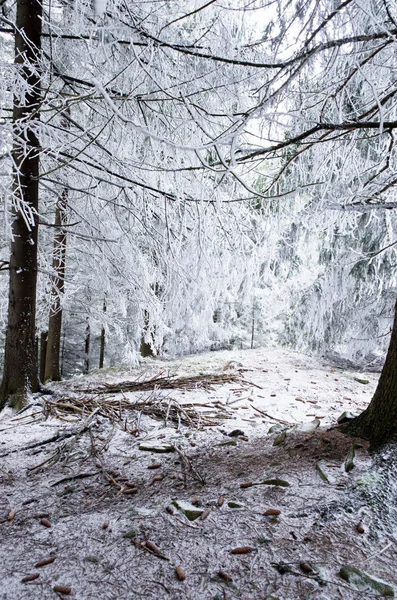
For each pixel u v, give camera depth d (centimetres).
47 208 747
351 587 144
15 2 445
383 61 274
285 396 580
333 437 292
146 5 373
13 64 288
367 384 705
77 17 242
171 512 211
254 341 1650
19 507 239
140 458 319
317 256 910
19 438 371
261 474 256
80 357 1647
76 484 274
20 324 485
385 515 189
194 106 295
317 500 205
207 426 412
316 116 311
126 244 575
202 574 158
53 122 470
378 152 325
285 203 428
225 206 466
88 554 179
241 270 511
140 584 155
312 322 788
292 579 150
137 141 442
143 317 638
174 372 777
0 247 661
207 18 397
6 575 165
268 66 243
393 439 256
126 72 389
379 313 731
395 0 208
